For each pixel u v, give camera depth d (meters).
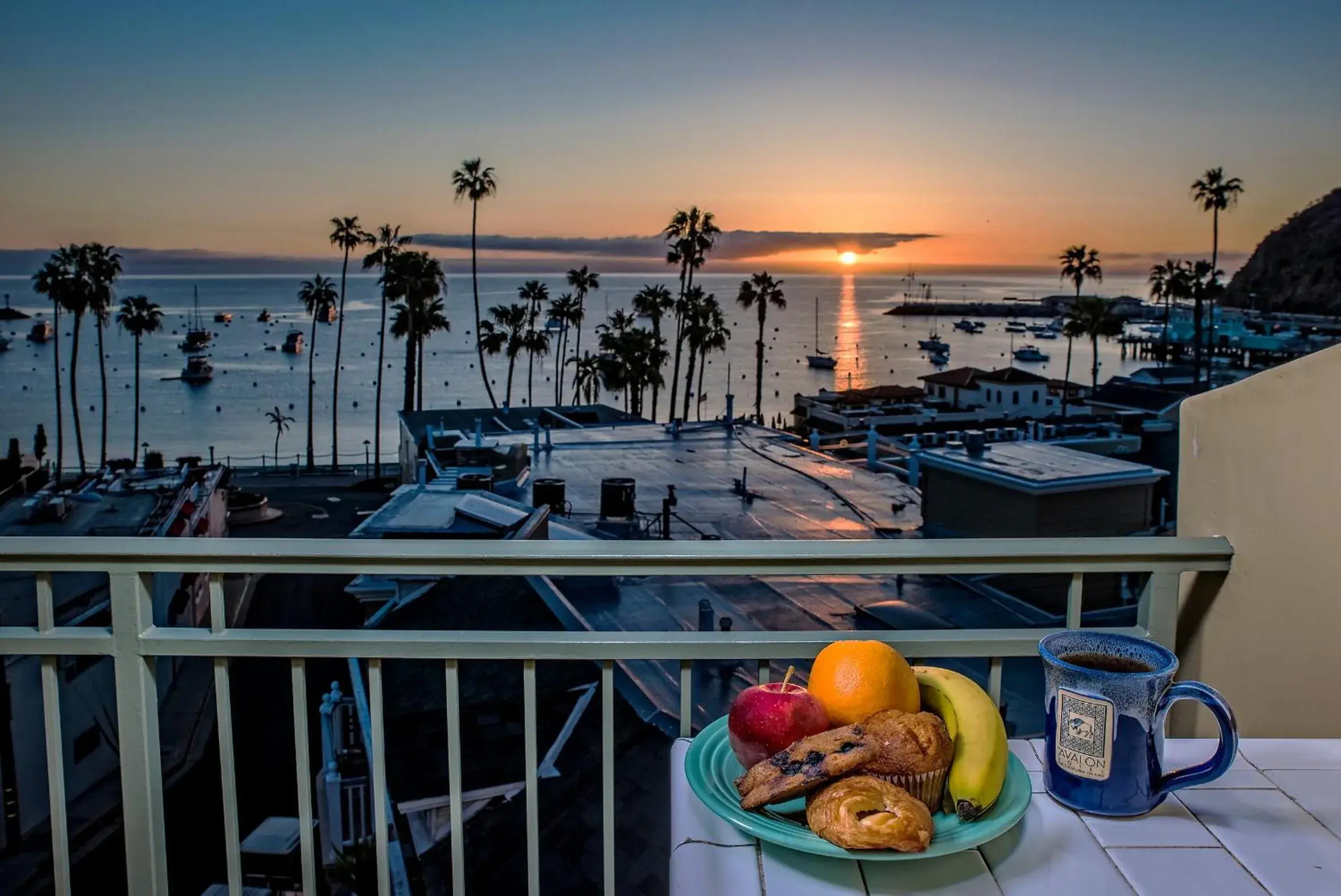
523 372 175.75
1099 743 1.32
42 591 1.82
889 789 1.20
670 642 1.78
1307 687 1.88
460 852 1.81
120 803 16.66
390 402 132.00
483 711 9.53
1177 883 1.19
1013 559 1.88
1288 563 1.93
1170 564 2.02
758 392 71.06
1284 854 1.25
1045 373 165.00
